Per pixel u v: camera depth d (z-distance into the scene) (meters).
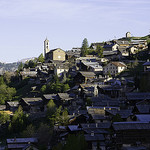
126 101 120.12
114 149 81.25
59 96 144.12
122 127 80.38
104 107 106.19
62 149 80.62
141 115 92.88
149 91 132.38
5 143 112.50
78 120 109.12
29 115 137.12
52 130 103.19
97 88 142.88
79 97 142.12
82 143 79.00
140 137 80.62
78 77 168.75
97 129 89.25
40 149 92.38
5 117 133.62
